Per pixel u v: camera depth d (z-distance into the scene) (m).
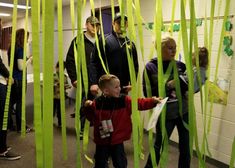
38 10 0.39
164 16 2.65
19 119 3.04
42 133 0.39
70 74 2.45
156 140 1.51
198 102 2.38
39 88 0.40
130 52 0.49
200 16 2.25
